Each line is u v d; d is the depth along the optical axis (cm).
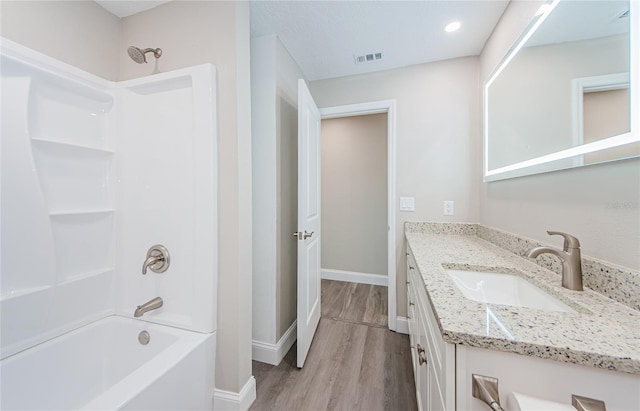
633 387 50
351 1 142
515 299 104
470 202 198
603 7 79
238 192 128
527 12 124
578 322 62
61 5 126
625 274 70
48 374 116
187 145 135
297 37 174
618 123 72
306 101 172
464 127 198
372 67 214
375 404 136
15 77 112
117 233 149
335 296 289
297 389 147
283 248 186
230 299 129
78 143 137
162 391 97
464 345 59
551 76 104
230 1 128
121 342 140
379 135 330
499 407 54
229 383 129
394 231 216
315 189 208
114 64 151
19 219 112
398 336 206
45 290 118
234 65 127
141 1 140
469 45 183
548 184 107
